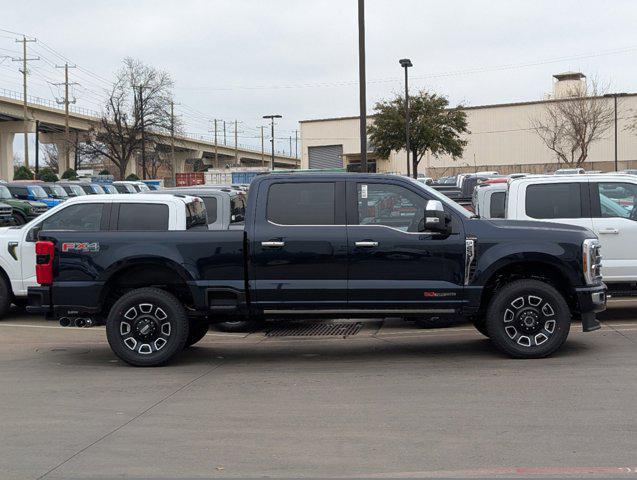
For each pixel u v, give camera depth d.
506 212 11.43
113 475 5.20
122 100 70.44
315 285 8.73
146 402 7.25
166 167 115.62
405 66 37.41
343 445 5.76
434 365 8.70
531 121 70.06
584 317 8.82
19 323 12.73
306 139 80.00
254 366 9.02
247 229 8.84
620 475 5.00
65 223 11.06
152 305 8.91
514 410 6.62
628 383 7.48
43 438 6.10
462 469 5.17
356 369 8.65
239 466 5.34
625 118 64.19
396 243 8.66
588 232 8.95
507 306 8.73
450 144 44.84
